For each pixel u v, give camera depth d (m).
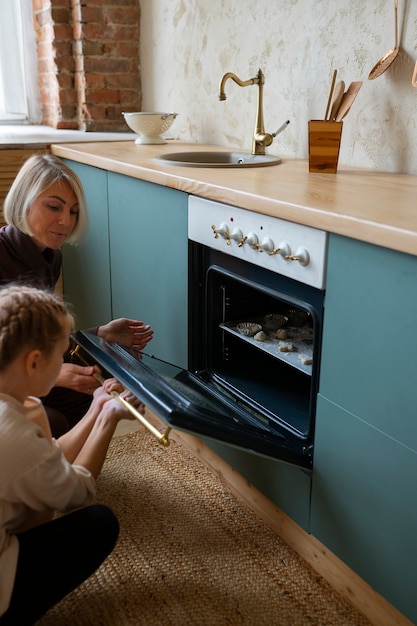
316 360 1.52
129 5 3.22
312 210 1.37
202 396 1.64
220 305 1.98
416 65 1.81
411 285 1.18
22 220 1.87
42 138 2.91
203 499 1.98
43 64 3.46
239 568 1.70
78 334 1.76
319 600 1.59
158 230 2.10
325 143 1.95
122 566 1.70
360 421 1.38
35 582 1.29
